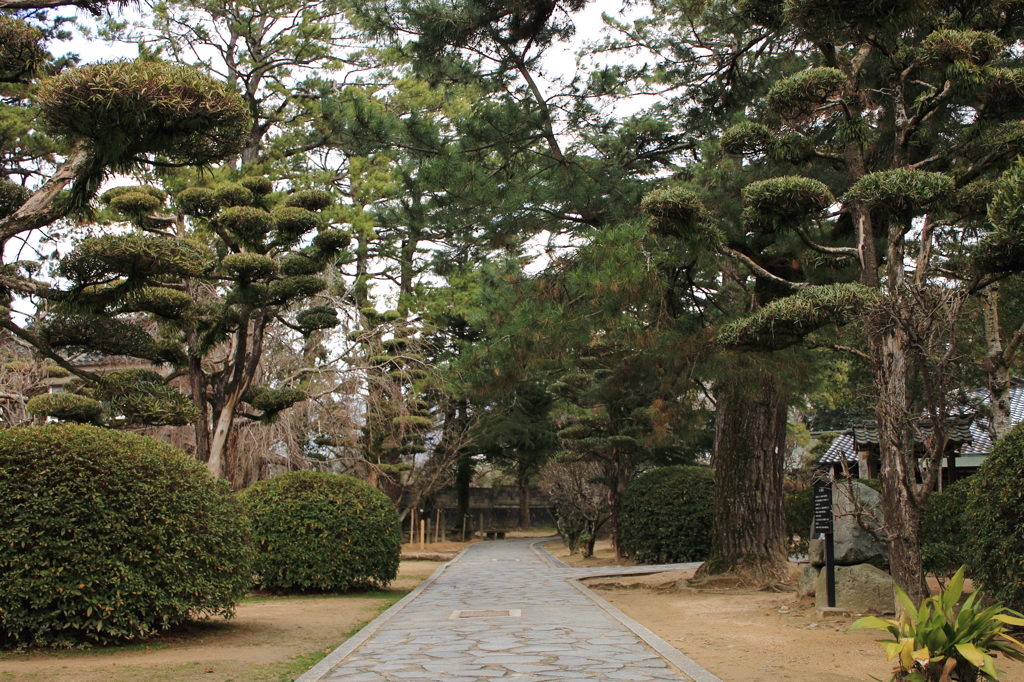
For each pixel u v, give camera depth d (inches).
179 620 299.6
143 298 403.9
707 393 538.3
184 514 301.7
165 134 283.4
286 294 518.9
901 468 290.8
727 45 494.0
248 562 330.6
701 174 438.9
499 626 340.8
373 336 891.4
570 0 437.1
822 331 424.2
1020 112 312.2
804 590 401.4
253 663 256.1
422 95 947.3
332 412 834.2
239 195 524.1
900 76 333.7
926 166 348.8
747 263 343.0
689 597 455.2
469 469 1389.0
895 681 179.2
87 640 283.6
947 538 363.6
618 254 374.6
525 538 1363.2
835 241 424.5
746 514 496.4
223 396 556.7
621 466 944.9
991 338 531.5
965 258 374.0
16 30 309.9
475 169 448.8
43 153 704.4
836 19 285.0
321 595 485.1
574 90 472.1
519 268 445.4
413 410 989.2
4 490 271.9
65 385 523.5
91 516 279.9
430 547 1060.5
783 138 346.9
